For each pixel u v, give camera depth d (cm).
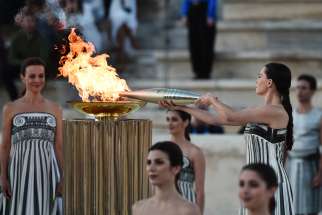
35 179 1295
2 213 1313
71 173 1239
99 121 1227
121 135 1224
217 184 1730
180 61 2406
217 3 2508
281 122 1222
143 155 1230
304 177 1650
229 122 1198
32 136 1299
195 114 1207
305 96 1647
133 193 1228
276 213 1218
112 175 1227
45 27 2102
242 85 2275
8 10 2241
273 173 948
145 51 2500
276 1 2589
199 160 1351
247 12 2595
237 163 1723
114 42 2412
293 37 2503
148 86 2317
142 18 2716
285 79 1227
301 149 1648
